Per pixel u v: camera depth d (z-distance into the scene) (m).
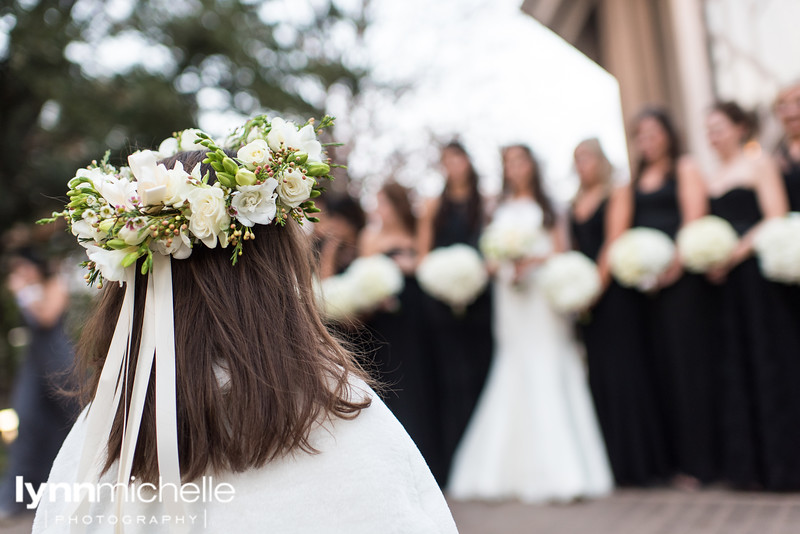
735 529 3.12
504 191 4.90
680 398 4.24
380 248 4.98
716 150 4.41
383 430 1.20
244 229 1.29
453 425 4.70
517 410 4.51
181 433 1.17
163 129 11.24
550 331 4.56
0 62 9.48
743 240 4.04
